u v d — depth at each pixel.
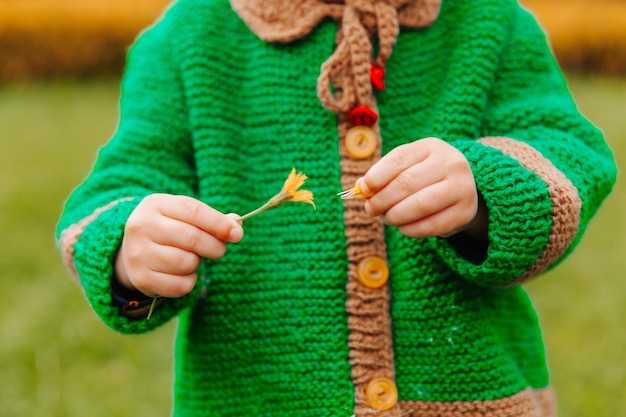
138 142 0.67
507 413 0.63
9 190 2.02
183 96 0.68
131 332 0.61
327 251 0.64
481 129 0.67
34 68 3.82
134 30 3.79
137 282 0.58
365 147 0.65
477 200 0.58
